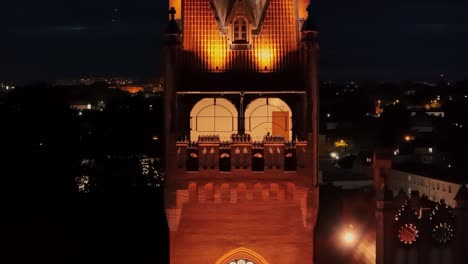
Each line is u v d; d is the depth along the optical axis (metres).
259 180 41.03
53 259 112.44
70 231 116.56
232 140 41.12
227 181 41.06
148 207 123.69
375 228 53.69
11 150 130.25
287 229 41.44
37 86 151.00
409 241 52.66
